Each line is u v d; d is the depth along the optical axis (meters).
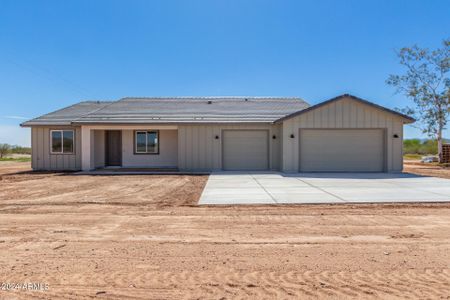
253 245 4.95
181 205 8.21
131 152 20.00
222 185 11.89
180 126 17.73
